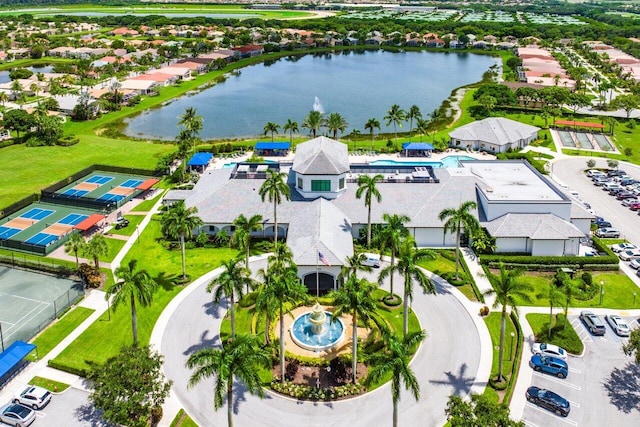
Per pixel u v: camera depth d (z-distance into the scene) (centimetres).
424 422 7525
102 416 7238
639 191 15512
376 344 9094
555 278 10844
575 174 17300
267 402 7944
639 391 8069
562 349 8838
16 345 8662
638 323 9712
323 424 7538
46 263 11900
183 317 9906
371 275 11288
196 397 8031
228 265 8631
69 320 9894
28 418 7494
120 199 15488
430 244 12762
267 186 11612
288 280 8056
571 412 7662
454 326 9638
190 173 17075
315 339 9244
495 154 19238
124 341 9262
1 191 16025
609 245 12694
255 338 7062
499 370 8231
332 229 11562
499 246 12294
